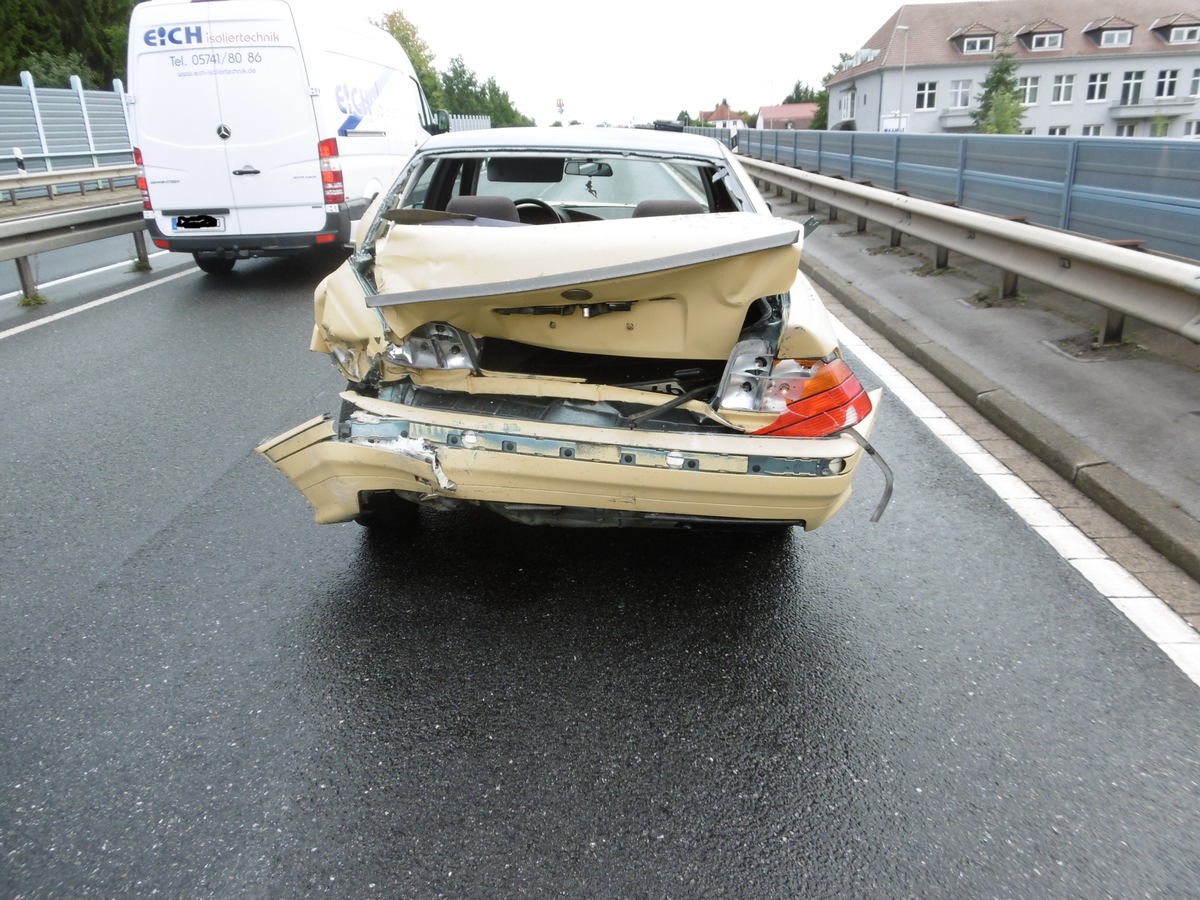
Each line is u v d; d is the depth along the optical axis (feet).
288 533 13.51
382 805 8.27
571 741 9.12
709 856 7.73
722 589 12.05
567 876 7.51
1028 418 17.01
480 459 10.04
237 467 16.03
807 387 9.96
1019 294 24.79
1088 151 25.25
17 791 8.41
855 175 49.08
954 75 297.94
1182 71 294.66
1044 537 13.46
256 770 8.70
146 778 8.59
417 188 15.56
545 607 11.55
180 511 14.26
